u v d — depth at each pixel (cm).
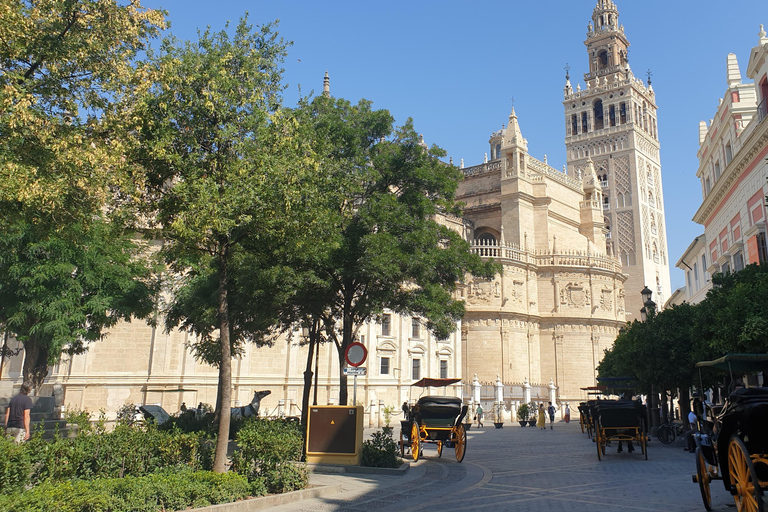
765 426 1030
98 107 1548
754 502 955
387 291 2184
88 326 3084
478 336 6519
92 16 1492
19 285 2489
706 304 2372
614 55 11606
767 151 2680
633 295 10306
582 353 7056
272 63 1611
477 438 3597
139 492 1081
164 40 1518
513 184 7269
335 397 4688
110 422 3056
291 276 1922
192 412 2555
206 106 1410
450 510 1248
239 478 1286
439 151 2419
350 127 2245
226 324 1459
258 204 1432
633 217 10562
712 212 3803
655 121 11906
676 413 6025
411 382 5481
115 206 1560
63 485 1024
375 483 1616
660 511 1211
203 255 1655
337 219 1906
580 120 11575
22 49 1367
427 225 2294
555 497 1410
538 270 7244
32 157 1409
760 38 2891
